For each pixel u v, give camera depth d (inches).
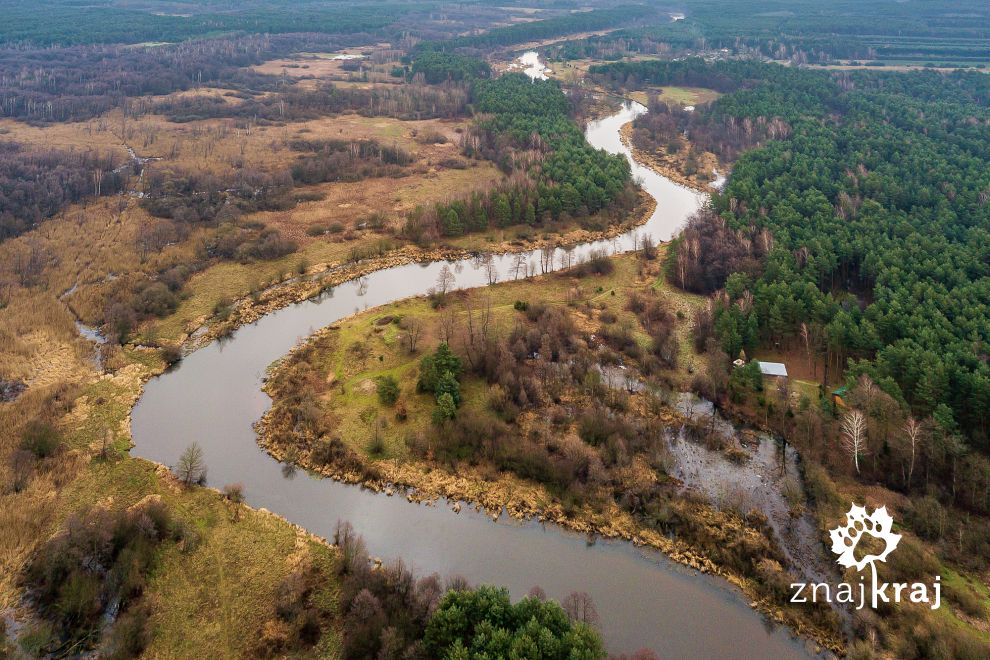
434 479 3287.4
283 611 2522.1
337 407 3794.3
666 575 2787.9
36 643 2369.6
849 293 4736.7
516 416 3683.6
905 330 3806.6
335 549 2859.3
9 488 3102.9
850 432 3309.5
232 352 4490.7
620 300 5137.8
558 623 2219.5
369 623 2401.6
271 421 3730.3
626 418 3693.4
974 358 3395.7
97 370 4205.2
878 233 5078.7
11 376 3986.2
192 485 3230.8
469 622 2271.2
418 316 4783.5
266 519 3024.1
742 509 3088.1
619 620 2576.3
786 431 3619.6
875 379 3464.6
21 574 2664.9
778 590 2674.7
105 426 3649.1
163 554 2785.4
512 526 3043.8
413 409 3737.7
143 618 2468.0
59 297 5039.4
